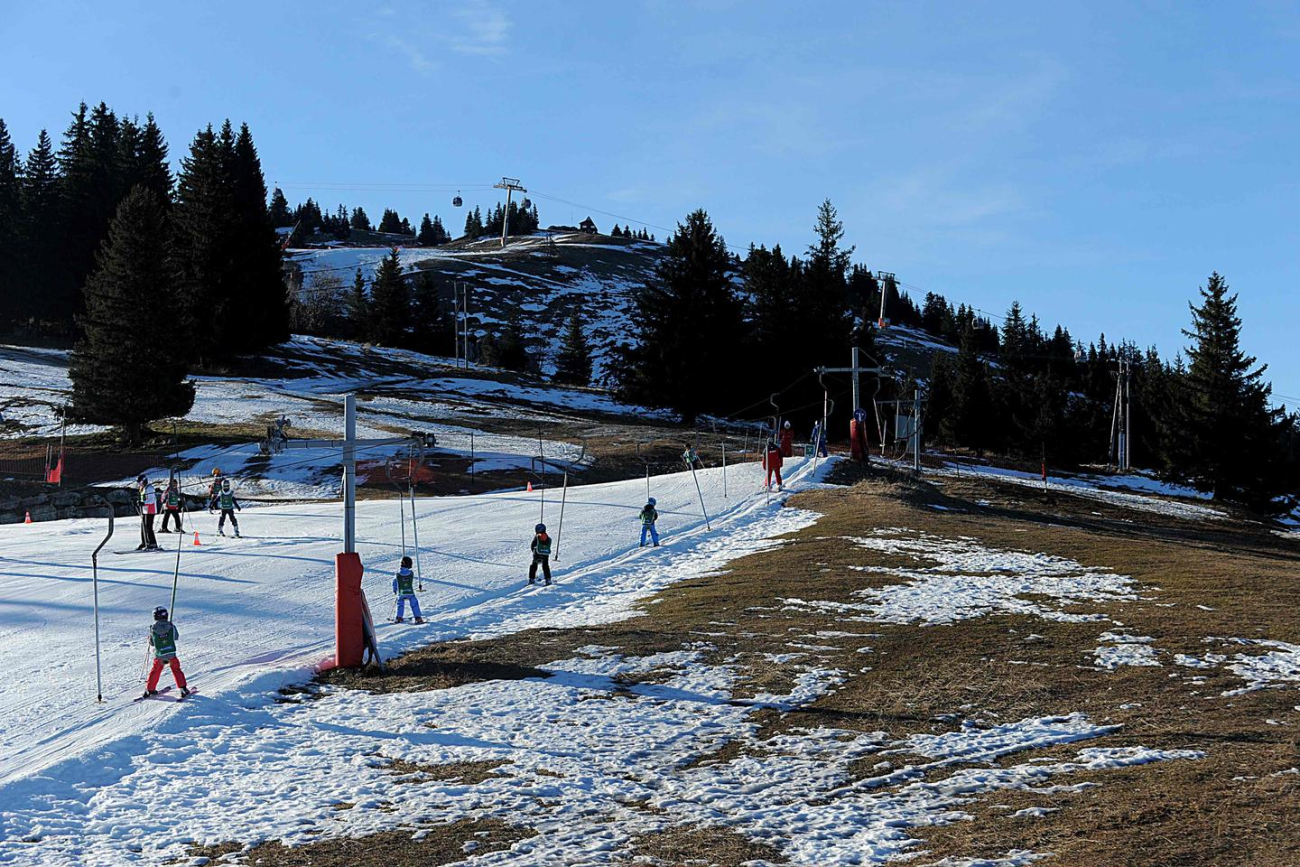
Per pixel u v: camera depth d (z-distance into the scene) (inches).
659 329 3489.2
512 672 743.1
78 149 4350.4
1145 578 1056.2
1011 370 4269.2
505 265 7185.0
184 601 1002.1
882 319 3223.4
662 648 796.6
